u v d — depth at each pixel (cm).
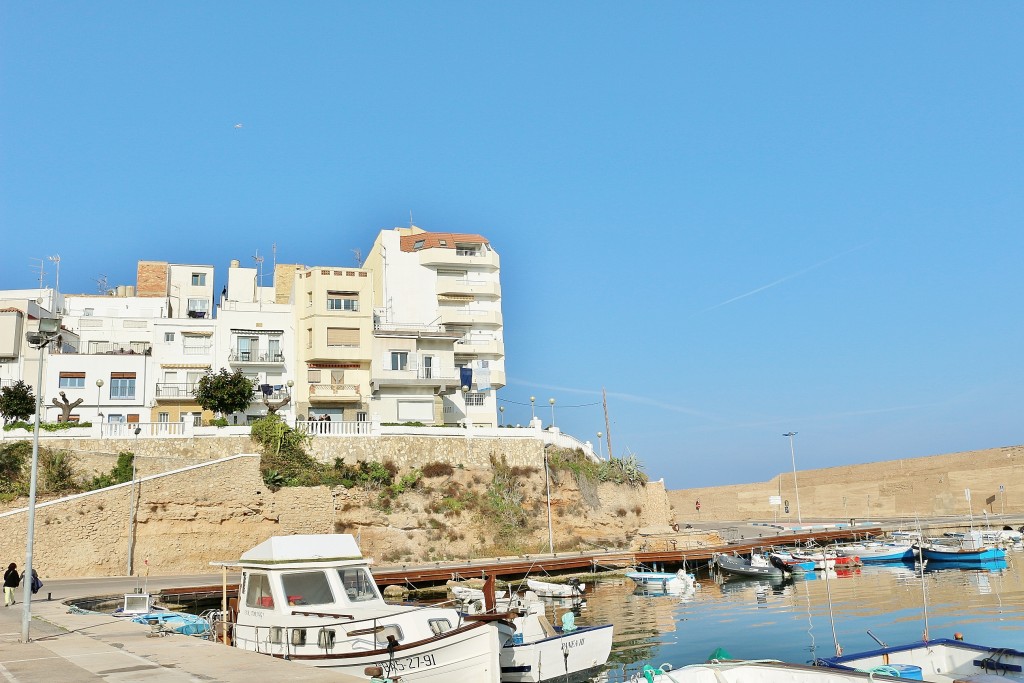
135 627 2341
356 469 5678
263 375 6881
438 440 6056
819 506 12631
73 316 7350
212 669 1568
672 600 4403
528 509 6234
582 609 4084
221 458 5188
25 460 4878
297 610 2128
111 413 6384
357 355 7112
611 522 6900
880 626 3341
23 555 4391
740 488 13425
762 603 4209
